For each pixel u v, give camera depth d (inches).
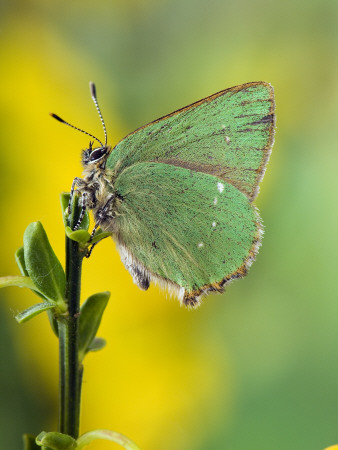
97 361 7.1
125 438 5.2
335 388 6.9
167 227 6.2
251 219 6.1
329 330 7.1
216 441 7.1
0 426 6.8
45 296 5.2
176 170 6.1
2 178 7.0
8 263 6.9
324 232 7.1
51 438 5.2
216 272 6.2
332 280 7.1
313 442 6.9
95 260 7.1
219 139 6.1
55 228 7.0
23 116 7.1
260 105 6.0
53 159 7.0
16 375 6.8
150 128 6.1
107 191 6.1
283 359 7.1
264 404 7.1
